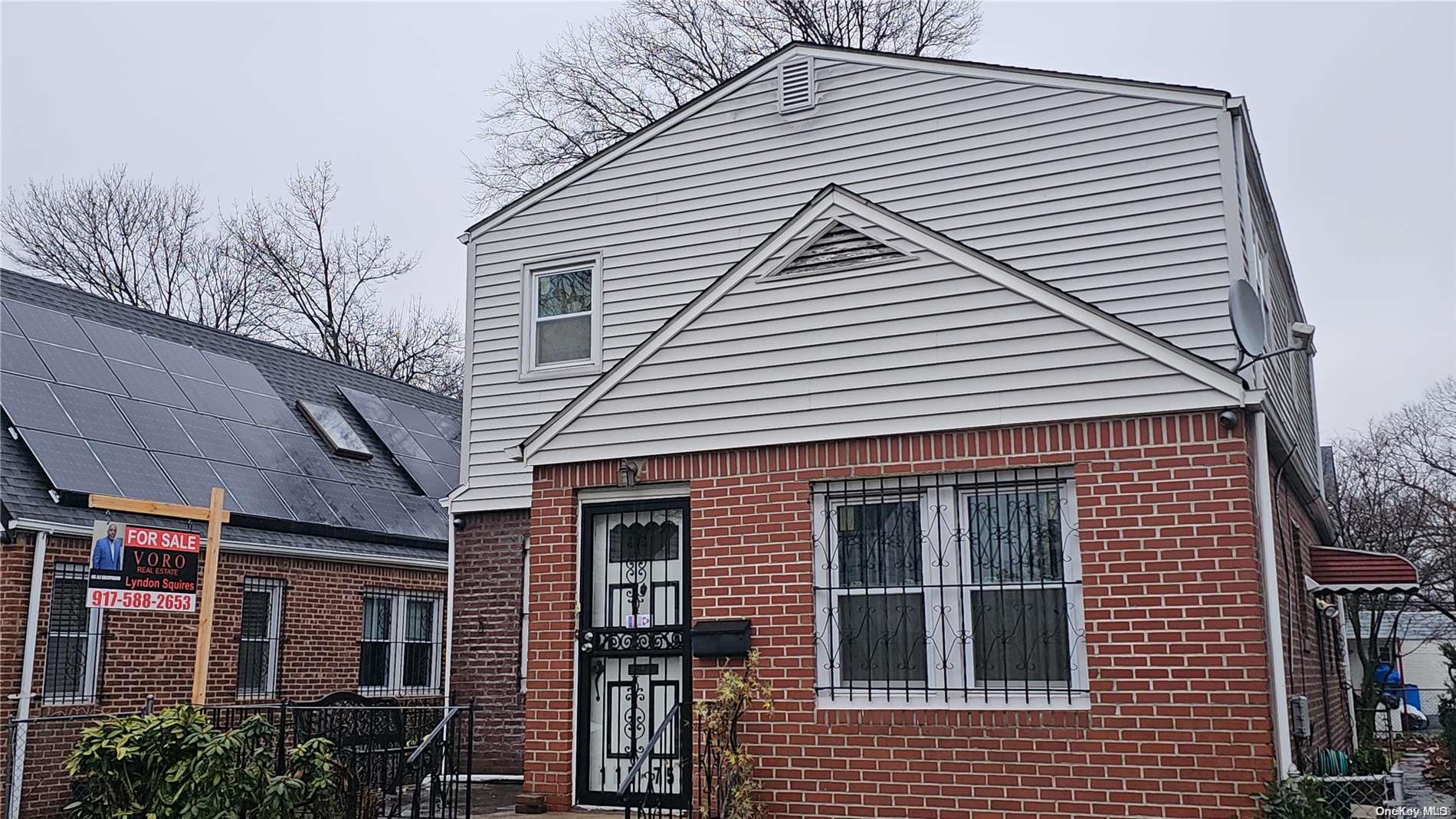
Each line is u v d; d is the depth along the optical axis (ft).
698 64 90.48
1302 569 41.78
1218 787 25.49
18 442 44.65
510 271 49.29
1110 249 39.06
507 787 44.73
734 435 31.83
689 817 29.66
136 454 48.44
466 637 48.01
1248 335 30.45
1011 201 40.93
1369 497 119.75
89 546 44.45
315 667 53.67
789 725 29.60
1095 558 27.37
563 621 33.01
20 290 53.98
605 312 47.03
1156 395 27.48
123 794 30.35
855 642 29.76
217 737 30.76
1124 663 26.71
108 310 58.39
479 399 48.93
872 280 31.14
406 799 40.42
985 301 29.73
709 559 31.42
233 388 59.98
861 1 87.71
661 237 46.68
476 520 48.49
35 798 41.32
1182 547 26.68
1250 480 27.04
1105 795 26.40
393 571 58.75
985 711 27.78
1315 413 60.64
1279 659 26.55
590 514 33.78
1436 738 75.15
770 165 45.34
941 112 42.68
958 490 29.45
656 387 33.12
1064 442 28.27
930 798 27.96
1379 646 107.55
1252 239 39.14
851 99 44.34
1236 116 38.14
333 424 64.23
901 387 30.25
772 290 32.27
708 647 30.53
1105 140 39.83
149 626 46.39
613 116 92.53
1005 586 28.55
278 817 30.37
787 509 30.83
